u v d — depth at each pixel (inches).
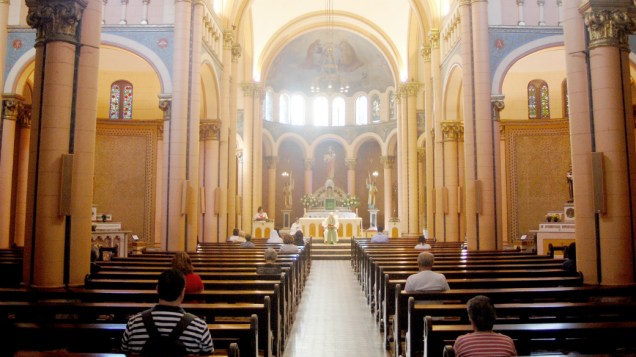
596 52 435.5
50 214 407.5
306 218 1392.7
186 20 757.3
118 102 1095.0
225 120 968.9
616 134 426.6
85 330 217.3
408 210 1368.1
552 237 780.0
